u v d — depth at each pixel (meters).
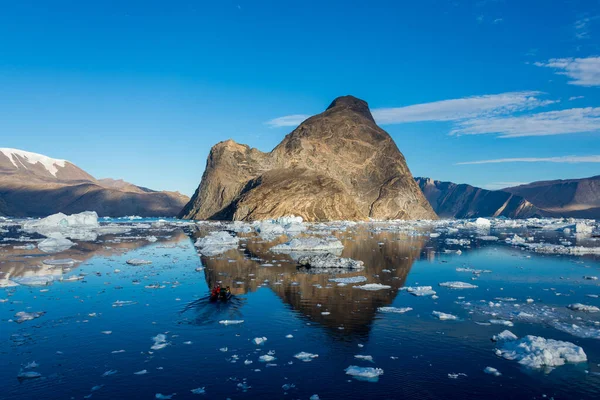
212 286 25.58
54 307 20.95
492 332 17.30
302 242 44.38
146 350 15.27
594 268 33.69
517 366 13.91
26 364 14.04
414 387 12.38
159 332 17.20
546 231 83.94
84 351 15.18
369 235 65.56
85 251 42.88
